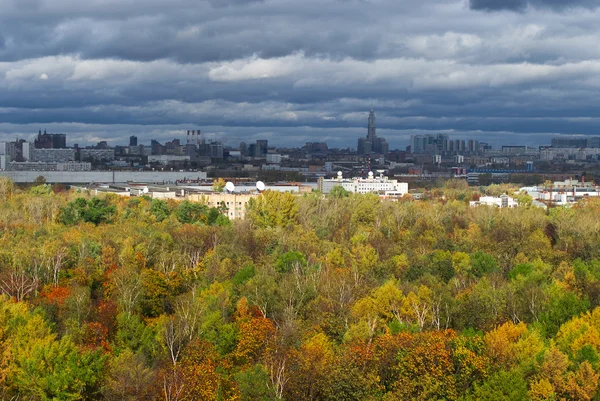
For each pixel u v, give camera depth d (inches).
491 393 6599.4
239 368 7426.2
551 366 6875.0
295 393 6879.9
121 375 6619.1
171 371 6968.5
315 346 7367.1
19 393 6756.9
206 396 6619.1
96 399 6712.6
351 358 7076.8
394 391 6860.2
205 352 7509.8
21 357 6865.2
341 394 6727.4
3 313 7824.8
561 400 6628.9
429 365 6939.0
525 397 6579.7
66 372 6579.7
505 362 7150.6
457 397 6806.1
